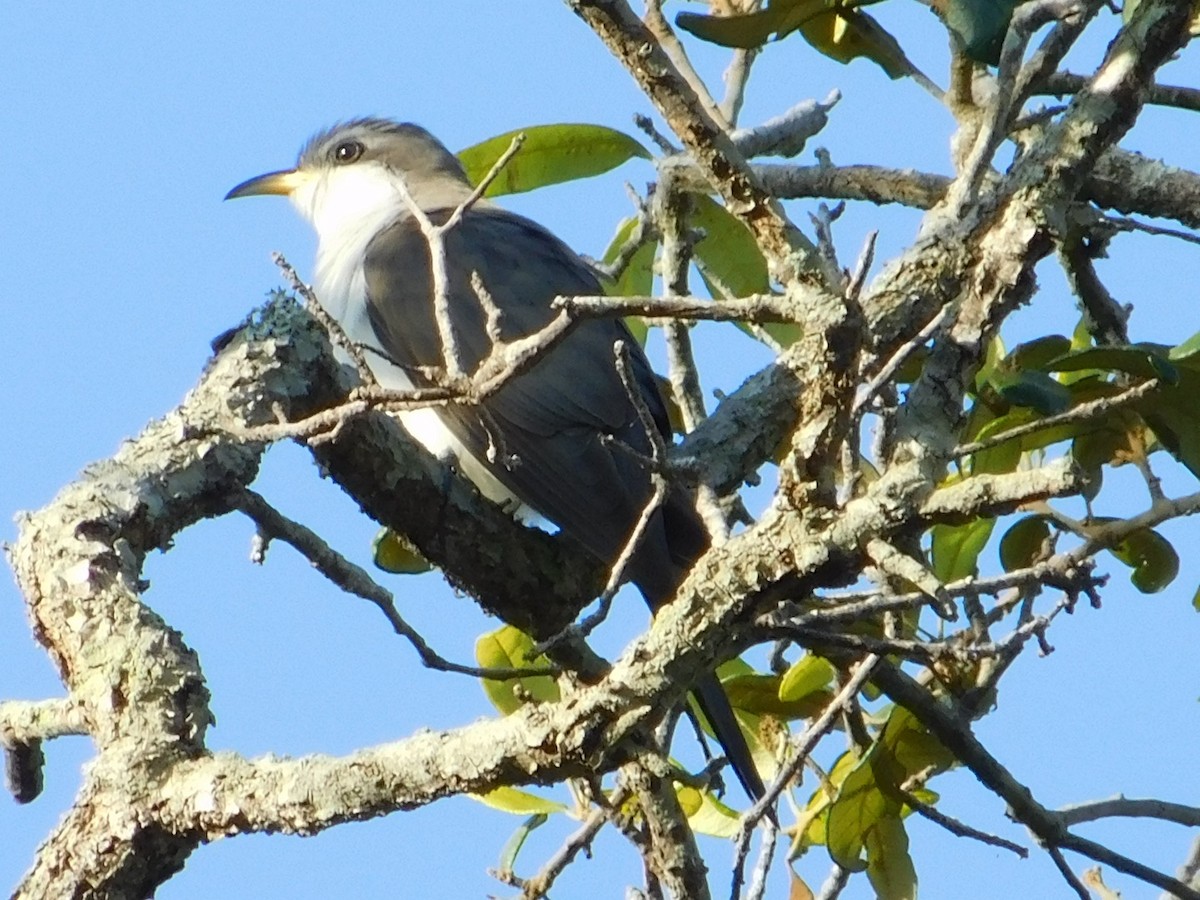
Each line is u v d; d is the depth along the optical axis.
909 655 5.59
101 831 5.54
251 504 6.58
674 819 7.01
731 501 7.63
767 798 6.38
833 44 8.27
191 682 5.76
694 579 4.99
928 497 4.84
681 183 8.26
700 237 8.46
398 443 7.39
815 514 4.91
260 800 5.33
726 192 5.42
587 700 4.97
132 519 6.34
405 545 8.10
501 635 8.43
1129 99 6.15
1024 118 7.86
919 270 7.33
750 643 5.56
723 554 5.00
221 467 6.58
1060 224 6.07
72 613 6.00
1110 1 6.61
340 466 7.28
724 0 8.28
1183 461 7.17
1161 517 6.66
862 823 7.66
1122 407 6.75
